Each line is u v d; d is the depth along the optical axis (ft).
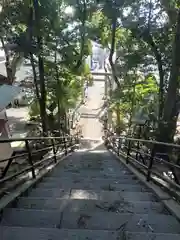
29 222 9.98
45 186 16.58
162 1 33.42
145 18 35.88
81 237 8.50
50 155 27.09
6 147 32.37
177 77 30.27
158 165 20.97
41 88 40.42
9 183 13.83
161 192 13.76
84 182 18.04
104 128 68.18
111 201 12.46
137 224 9.95
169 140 29.96
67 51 43.91
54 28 40.91
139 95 50.47
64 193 14.38
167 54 36.37
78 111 85.46
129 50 42.52
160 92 36.22
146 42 37.65
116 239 8.47
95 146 64.03
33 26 37.73
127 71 46.19
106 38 50.21
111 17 38.88
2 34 39.70
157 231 9.58
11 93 35.37
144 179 17.46
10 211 10.61
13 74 46.65
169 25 34.55
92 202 12.19
